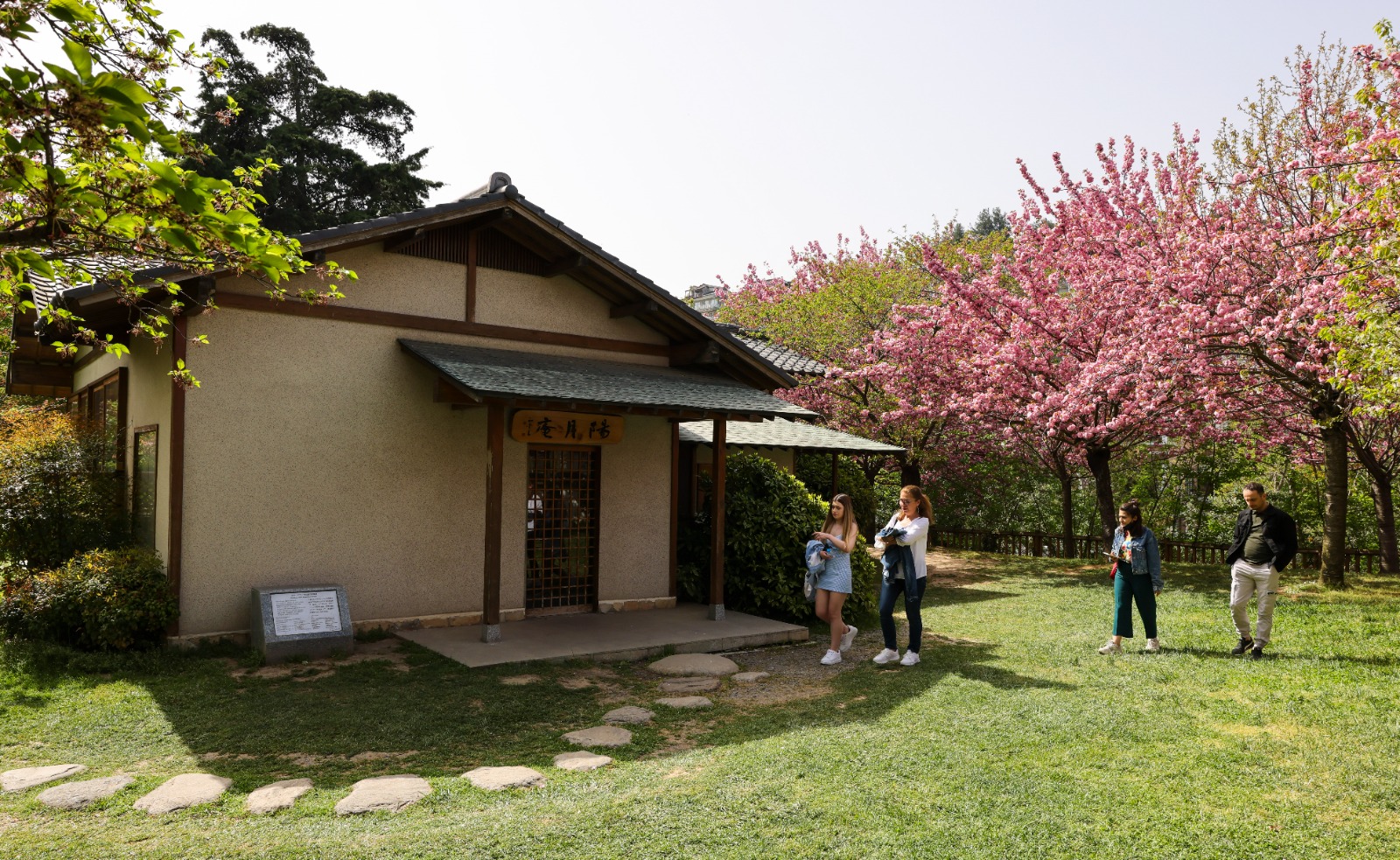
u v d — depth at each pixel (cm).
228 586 838
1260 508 834
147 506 913
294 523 876
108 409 1093
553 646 870
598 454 1095
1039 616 1121
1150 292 1314
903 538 833
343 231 856
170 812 454
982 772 511
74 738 588
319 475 891
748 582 1115
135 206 331
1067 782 497
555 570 1062
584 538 1088
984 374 1669
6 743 577
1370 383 891
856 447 1581
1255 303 1141
